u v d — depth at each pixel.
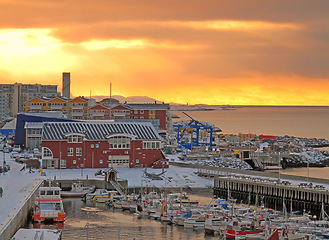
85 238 185.25
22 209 197.25
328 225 195.88
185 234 193.38
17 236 167.50
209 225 196.25
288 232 185.88
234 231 188.12
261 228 191.12
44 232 172.50
